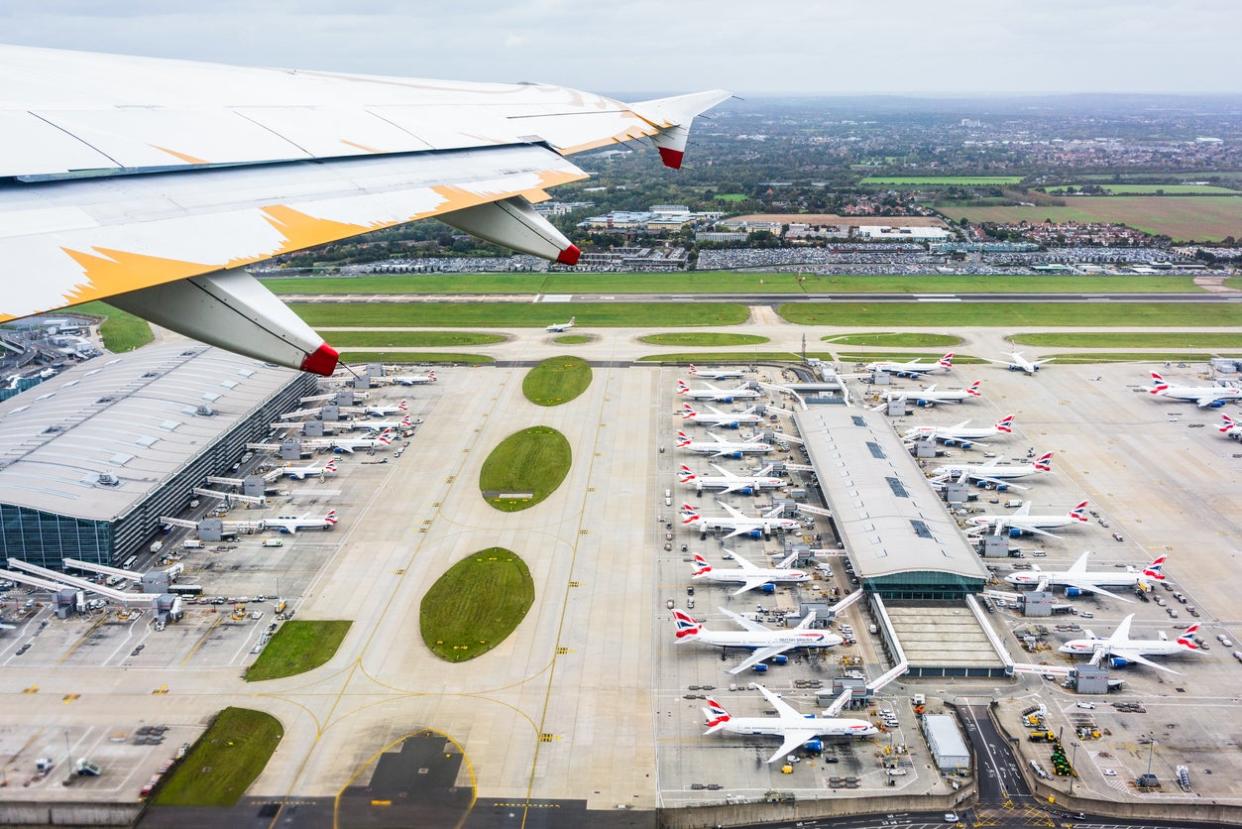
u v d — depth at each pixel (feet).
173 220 81.66
